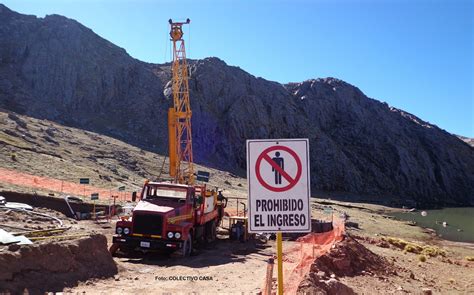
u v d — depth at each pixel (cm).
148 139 14750
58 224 2442
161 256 1953
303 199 573
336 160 18975
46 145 8994
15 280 998
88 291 1102
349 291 1411
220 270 1636
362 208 11319
